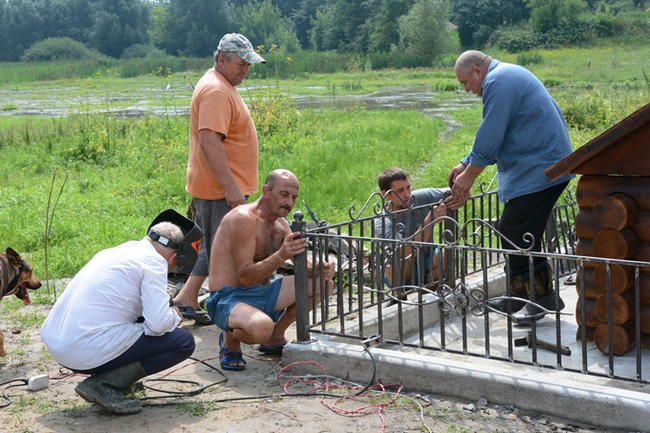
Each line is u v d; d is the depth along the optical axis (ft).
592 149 15.21
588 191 16.24
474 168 18.12
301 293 16.21
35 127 65.62
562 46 233.14
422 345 15.48
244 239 15.97
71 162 50.39
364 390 14.66
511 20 262.06
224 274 16.38
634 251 15.76
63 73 212.23
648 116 14.42
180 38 350.23
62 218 33.58
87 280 13.88
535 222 18.45
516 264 18.79
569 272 23.56
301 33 371.35
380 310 15.96
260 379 15.72
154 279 13.87
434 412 13.48
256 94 63.77
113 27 356.79
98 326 13.60
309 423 13.28
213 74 19.72
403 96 116.26
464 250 14.73
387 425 13.06
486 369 14.12
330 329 16.98
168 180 41.88
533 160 17.81
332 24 307.58
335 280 22.84
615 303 15.99
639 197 15.62
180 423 13.46
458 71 18.29
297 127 60.75
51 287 24.30
